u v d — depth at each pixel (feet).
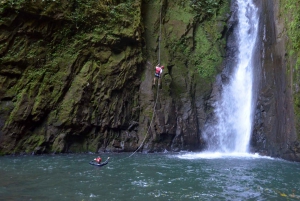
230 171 35.63
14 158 41.96
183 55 61.98
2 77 46.24
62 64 50.49
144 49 58.59
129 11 56.80
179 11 64.75
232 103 59.26
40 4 48.03
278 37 48.96
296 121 42.24
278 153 47.09
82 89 50.47
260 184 29.55
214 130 58.18
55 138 48.44
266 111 51.49
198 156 48.70
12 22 46.85
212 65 62.49
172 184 28.78
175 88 58.95
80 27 52.34
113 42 54.19
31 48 48.67
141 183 28.71
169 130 54.75
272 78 50.29
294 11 45.11
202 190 26.94
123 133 54.13
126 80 55.11
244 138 55.57
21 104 46.19
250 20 61.72
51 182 28.12
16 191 24.82
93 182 28.55
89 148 51.13
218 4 68.23
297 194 26.27
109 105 53.21
